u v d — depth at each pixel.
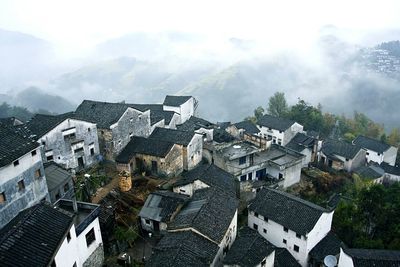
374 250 28.73
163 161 41.06
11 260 17.42
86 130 39.88
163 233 31.05
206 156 48.56
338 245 33.19
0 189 24.98
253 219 36.28
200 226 28.33
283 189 46.22
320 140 63.75
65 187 32.81
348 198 45.50
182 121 67.00
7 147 26.34
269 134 69.38
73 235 22.45
